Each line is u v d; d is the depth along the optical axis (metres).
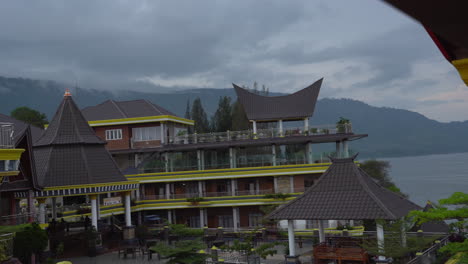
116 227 44.19
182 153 59.00
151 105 60.84
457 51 4.21
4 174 24.25
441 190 153.38
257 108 54.88
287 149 59.97
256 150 58.50
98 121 57.25
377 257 24.53
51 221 39.66
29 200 34.22
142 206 52.19
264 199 49.72
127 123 56.91
